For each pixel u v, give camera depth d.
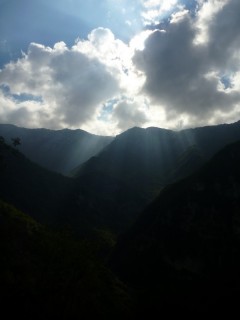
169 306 68.69
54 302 45.19
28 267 52.31
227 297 72.69
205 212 129.00
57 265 47.09
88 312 48.84
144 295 75.88
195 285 96.69
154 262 121.12
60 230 51.44
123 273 123.50
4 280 47.69
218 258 111.00
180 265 115.94
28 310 43.62
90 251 48.81
